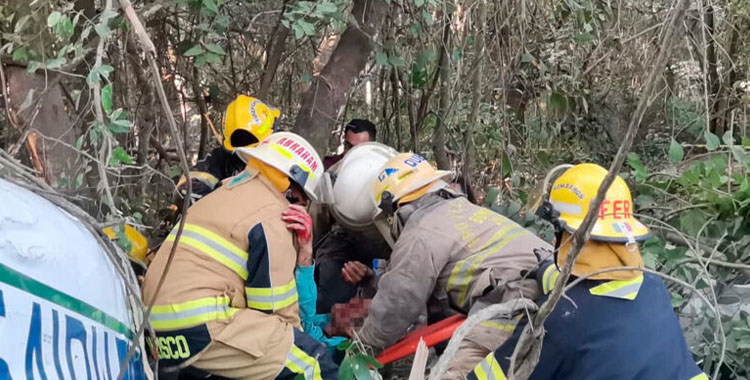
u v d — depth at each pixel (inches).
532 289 98.0
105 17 93.7
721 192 123.6
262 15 173.9
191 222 95.3
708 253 124.0
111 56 150.3
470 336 102.3
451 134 185.8
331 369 95.9
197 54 124.0
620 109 234.4
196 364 92.1
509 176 199.5
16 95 99.3
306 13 127.3
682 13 48.0
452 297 108.0
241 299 94.3
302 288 103.0
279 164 98.8
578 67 208.2
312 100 155.6
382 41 167.5
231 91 189.0
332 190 130.6
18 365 49.6
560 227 80.5
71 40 118.0
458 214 110.0
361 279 131.5
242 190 98.1
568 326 77.7
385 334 105.5
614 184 81.3
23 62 98.7
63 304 57.4
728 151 128.0
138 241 104.8
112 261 69.7
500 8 175.8
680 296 116.2
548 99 201.3
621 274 78.4
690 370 79.2
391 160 117.0
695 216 125.6
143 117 172.1
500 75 186.1
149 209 157.9
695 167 128.1
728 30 235.8
